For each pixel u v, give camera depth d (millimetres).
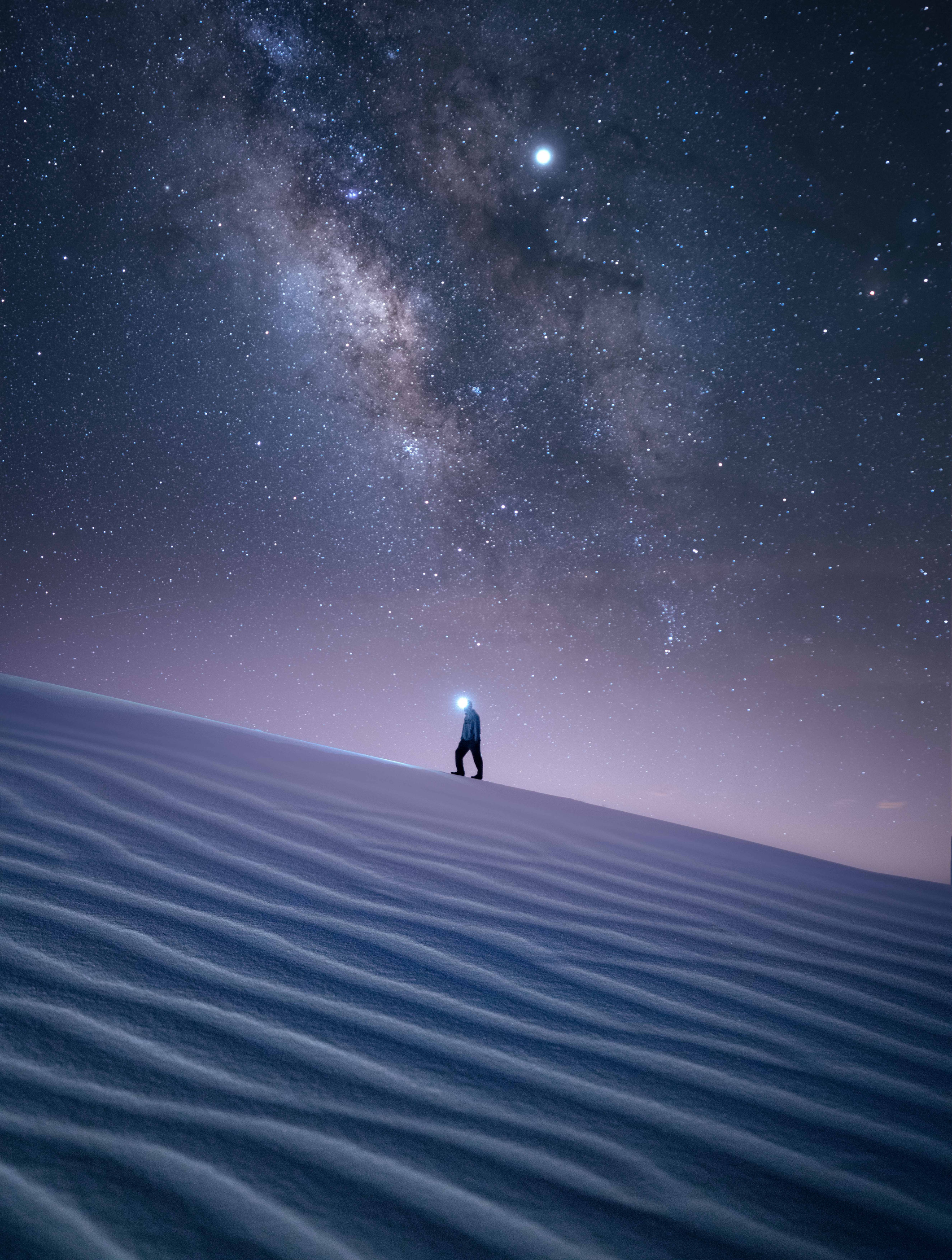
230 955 1848
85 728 4387
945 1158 1426
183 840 2680
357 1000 1741
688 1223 1162
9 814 2590
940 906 3824
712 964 2346
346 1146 1231
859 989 2309
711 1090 1581
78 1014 1472
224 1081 1347
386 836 3254
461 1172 1210
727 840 5043
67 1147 1114
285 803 3482
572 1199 1182
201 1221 1021
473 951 2146
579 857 3566
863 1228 1199
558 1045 1685
